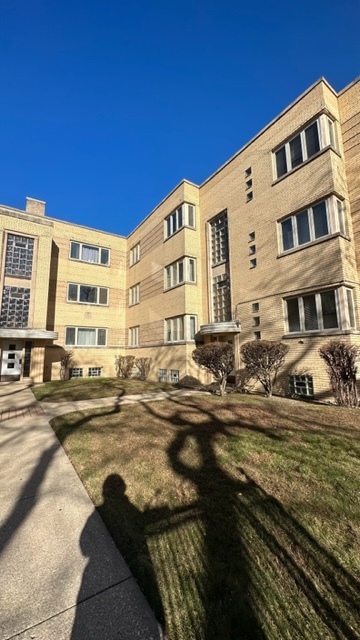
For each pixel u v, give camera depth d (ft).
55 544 7.81
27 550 7.57
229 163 43.14
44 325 50.60
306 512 8.75
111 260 67.51
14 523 8.82
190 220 48.11
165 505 9.43
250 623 5.31
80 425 19.27
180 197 48.67
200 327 44.19
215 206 45.47
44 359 53.78
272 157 36.11
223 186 44.01
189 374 43.47
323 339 28.45
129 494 10.23
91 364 61.41
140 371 55.52
